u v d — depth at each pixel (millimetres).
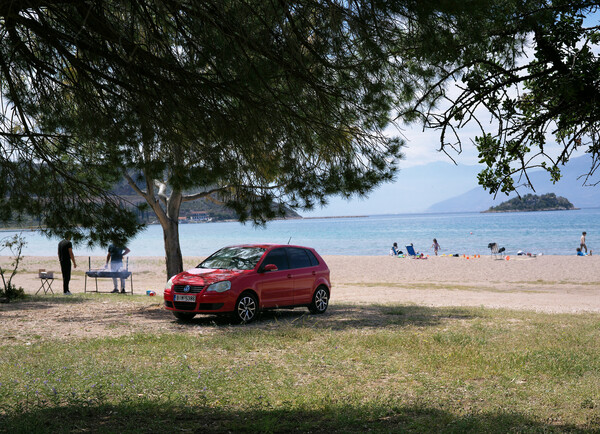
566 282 27766
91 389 7008
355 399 6746
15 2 4645
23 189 7793
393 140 6508
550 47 4395
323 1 4441
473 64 4656
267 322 13453
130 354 9438
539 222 134875
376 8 4406
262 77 5109
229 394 6961
